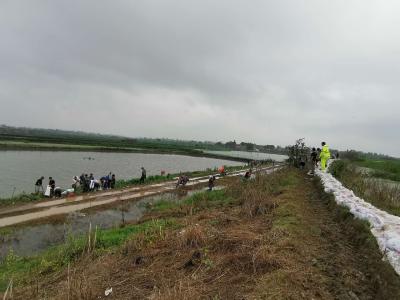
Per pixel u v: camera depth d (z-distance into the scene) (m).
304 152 32.88
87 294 6.71
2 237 15.05
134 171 52.75
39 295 7.68
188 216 14.48
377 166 39.62
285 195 14.81
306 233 9.21
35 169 43.81
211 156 121.06
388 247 7.21
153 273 7.41
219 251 7.93
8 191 28.81
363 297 5.88
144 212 21.27
